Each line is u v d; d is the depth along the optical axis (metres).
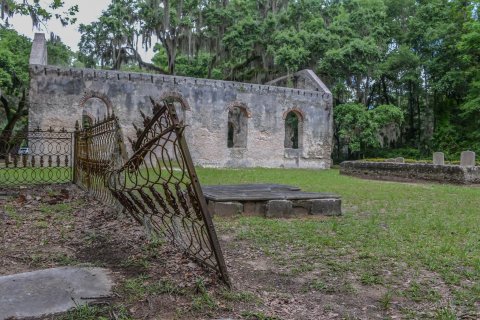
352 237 5.70
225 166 24.06
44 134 18.33
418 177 16.27
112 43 28.69
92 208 7.29
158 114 3.46
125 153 5.59
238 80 32.34
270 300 3.36
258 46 30.38
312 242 5.40
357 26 31.73
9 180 11.12
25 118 32.62
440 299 3.47
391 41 36.50
